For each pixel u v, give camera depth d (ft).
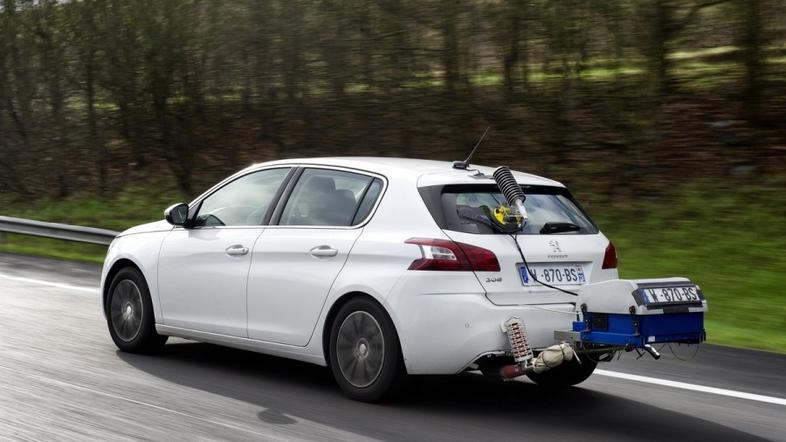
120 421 22.56
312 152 79.46
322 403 24.68
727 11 64.75
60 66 91.91
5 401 24.23
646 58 63.82
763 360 32.07
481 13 69.87
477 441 21.59
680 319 22.45
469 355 23.32
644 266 52.75
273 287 26.66
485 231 24.16
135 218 81.82
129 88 86.79
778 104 65.82
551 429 22.85
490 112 71.41
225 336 28.09
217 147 84.99
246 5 79.82
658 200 61.26
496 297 23.62
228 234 28.35
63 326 35.47
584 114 68.80
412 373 23.80
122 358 30.04
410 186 24.90
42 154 94.73
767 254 51.57
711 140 65.21
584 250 25.21
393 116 74.59
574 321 23.76
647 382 28.30
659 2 62.49
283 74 79.66
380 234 24.76
